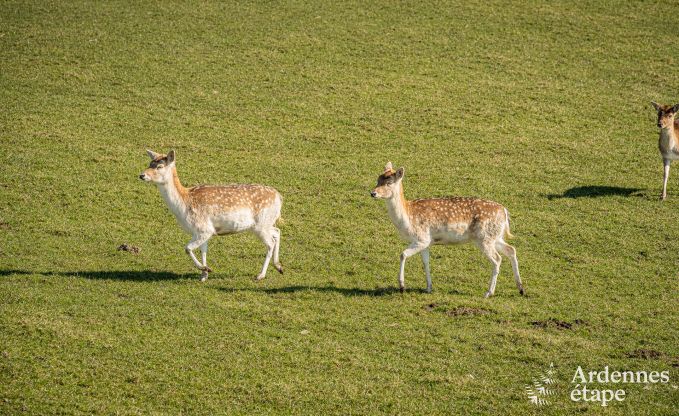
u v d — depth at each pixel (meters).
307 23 49.03
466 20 49.84
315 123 38.00
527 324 21.53
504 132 37.38
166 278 23.95
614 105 40.31
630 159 34.81
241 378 18.78
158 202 30.38
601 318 22.03
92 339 19.94
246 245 26.98
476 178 32.78
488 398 18.28
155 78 41.88
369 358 19.77
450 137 36.81
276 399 18.06
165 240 27.23
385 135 36.94
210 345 20.03
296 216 29.33
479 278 24.77
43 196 30.11
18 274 23.61
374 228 28.55
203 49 45.28
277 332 20.80
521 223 28.91
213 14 49.72
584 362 19.69
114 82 41.22
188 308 21.83
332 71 43.44
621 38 47.75
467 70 43.84
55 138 35.22
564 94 41.41
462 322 21.53
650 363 19.70
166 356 19.47
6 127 35.88
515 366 19.53
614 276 24.94
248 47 45.75
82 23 47.47
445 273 25.05
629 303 23.06
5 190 30.36
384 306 22.42
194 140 35.88
